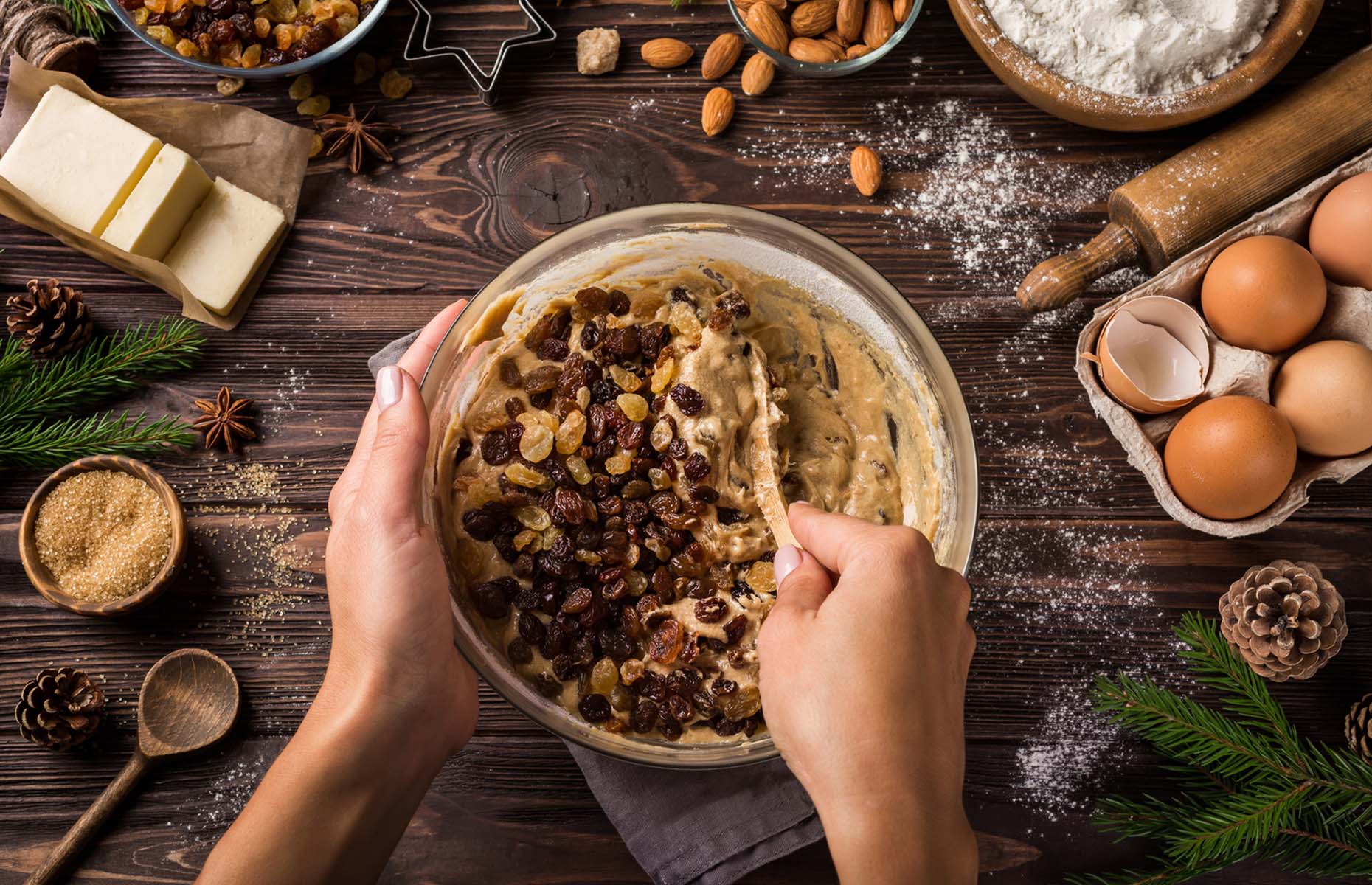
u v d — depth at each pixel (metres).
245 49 0.74
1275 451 0.67
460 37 0.75
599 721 0.66
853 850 0.55
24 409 0.72
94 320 0.75
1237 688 0.69
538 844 0.73
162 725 0.72
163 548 0.72
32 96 0.74
